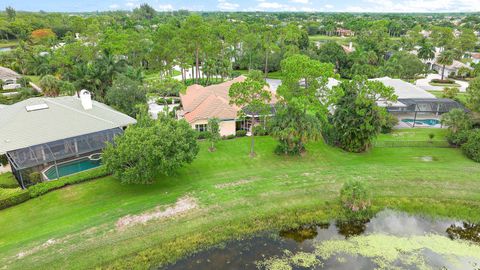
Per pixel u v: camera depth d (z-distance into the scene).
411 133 48.09
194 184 33.84
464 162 39.28
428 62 109.00
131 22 154.62
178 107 61.56
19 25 139.25
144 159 29.97
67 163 37.81
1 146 32.97
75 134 36.97
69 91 57.88
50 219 28.08
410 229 27.67
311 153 42.16
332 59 96.31
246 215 28.78
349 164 39.03
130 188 33.28
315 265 23.39
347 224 28.25
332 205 30.36
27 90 64.81
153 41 90.81
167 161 30.17
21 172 34.34
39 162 33.12
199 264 23.39
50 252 23.97
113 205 30.06
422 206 30.55
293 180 34.44
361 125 40.53
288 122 38.97
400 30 176.75
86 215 28.50
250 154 41.44
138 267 23.12
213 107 48.59
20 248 24.38
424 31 175.75
